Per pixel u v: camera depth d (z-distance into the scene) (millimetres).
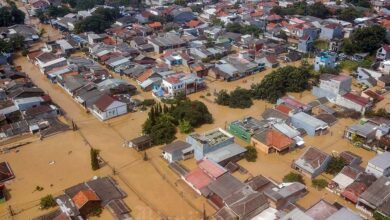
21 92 66688
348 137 56906
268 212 40062
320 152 49156
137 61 87812
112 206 41719
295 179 45844
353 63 88750
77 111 67312
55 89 77500
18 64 92000
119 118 64562
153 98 72000
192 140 52094
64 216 38719
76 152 53844
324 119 61469
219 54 93125
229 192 42094
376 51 92000
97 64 88750
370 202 40188
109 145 55656
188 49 96312
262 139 53812
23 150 54344
